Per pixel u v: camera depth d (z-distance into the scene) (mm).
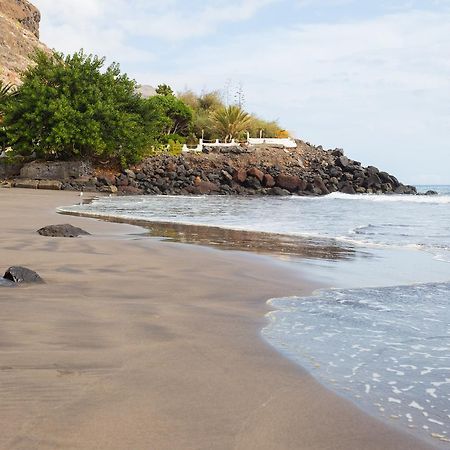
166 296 5723
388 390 3184
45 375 3154
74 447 2318
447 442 2533
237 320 4789
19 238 10297
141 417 2646
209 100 70000
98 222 14961
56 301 5156
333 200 35656
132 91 48344
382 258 9250
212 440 2441
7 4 118188
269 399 2957
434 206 28078
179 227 14516
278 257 9125
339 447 2438
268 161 53188
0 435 2398
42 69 44625
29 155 44688
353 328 4617
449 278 7363
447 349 4059
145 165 46156
